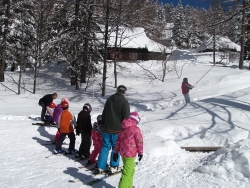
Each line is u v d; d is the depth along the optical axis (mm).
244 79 21641
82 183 5031
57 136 7652
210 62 40844
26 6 23781
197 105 11211
